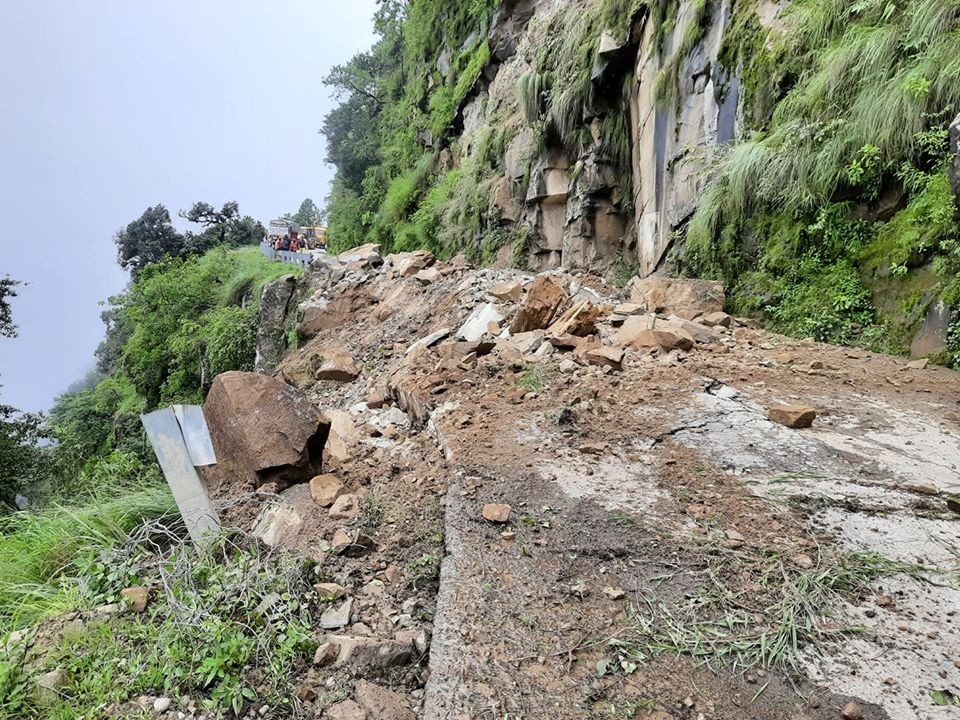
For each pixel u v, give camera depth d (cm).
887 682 180
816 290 585
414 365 580
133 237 4291
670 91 824
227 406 360
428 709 182
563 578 240
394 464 377
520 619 219
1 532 366
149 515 339
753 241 657
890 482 296
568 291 727
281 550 279
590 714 177
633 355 518
